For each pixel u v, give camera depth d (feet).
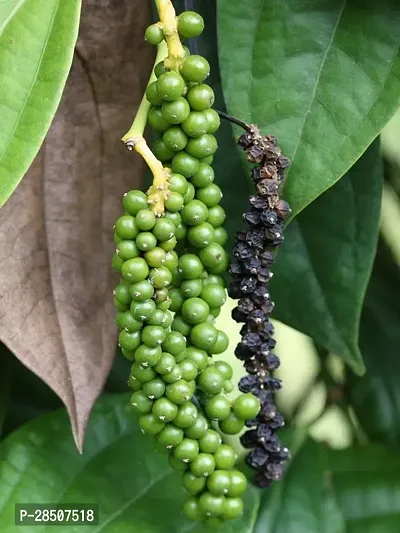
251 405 0.44
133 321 0.41
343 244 0.54
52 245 0.49
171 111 0.40
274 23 0.46
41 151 0.49
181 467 0.44
